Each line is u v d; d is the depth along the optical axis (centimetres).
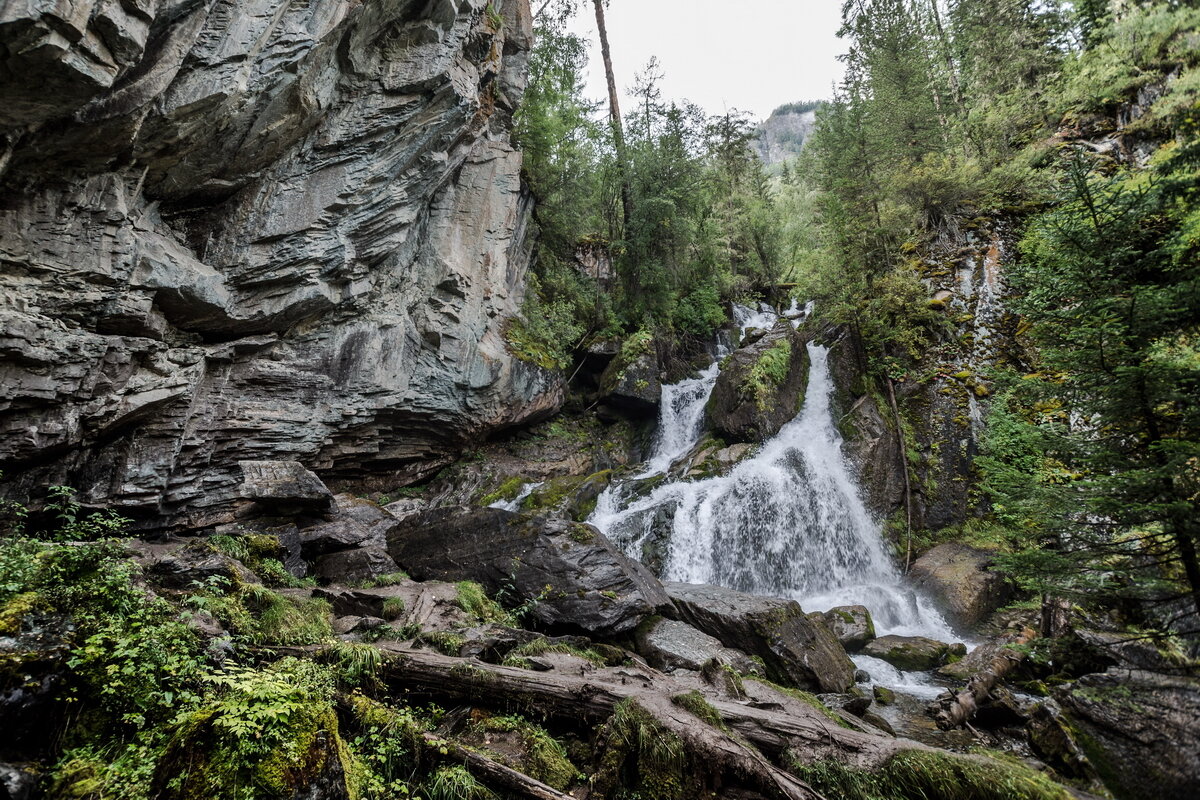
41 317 887
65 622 453
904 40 2444
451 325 1761
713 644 967
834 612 1231
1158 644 645
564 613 998
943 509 1666
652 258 2623
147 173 1043
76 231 940
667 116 2561
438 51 1427
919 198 2231
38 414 918
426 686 624
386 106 1386
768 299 3312
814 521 1664
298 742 394
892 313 2047
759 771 497
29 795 343
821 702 754
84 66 762
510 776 497
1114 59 1978
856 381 2066
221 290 1187
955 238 2142
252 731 385
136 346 1039
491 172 1973
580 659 739
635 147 2534
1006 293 1902
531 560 1104
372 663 624
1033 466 1316
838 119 2331
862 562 1631
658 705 573
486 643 732
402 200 1521
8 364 863
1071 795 474
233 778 360
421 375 1695
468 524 1226
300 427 1404
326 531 1207
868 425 1862
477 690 616
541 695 605
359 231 1434
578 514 1759
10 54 705
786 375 2125
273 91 1112
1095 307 669
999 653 954
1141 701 568
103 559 547
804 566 1596
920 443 1800
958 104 2634
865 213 2133
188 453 1184
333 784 400
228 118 1068
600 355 2442
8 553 513
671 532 1605
